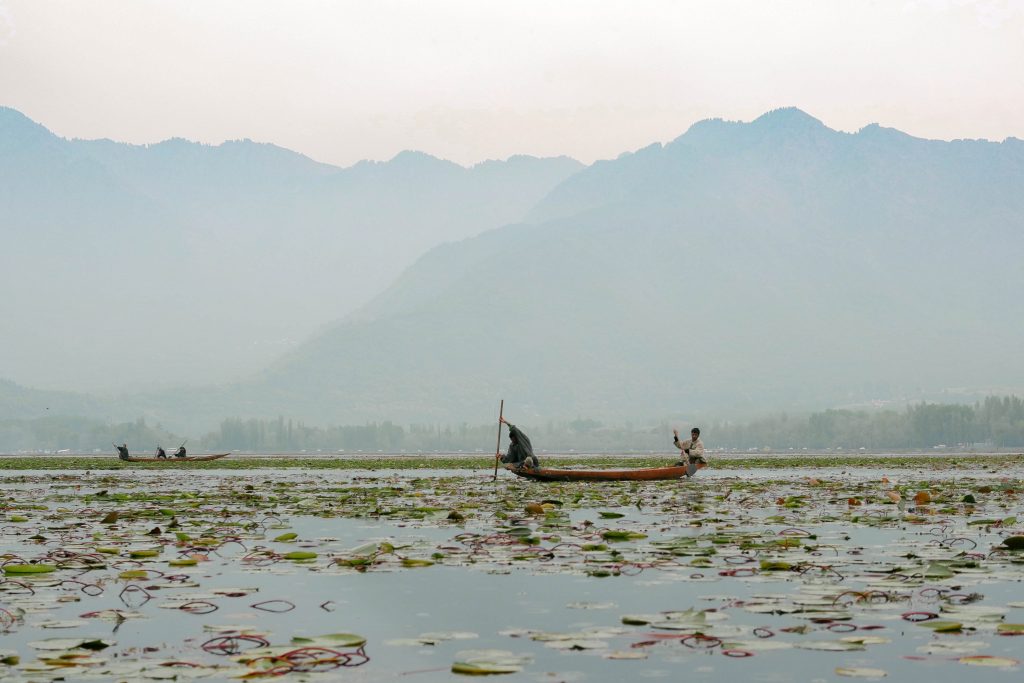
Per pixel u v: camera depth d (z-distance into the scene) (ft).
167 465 359.87
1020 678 40.60
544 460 446.19
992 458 431.02
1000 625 48.06
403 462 379.55
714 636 47.19
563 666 42.91
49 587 61.98
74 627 50.96
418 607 55.31
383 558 71.87
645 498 134.10
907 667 42.14
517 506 118.21
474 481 187.42
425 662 43.75
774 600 54.70
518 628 49.96
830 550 74.64
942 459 411.13
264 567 69.26
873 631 47.98
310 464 364.58
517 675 41.60
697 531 89.45
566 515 106.11
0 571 66.59
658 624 49.70
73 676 41.14
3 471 295.89
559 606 54.90
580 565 68.44
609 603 55.36
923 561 68.33
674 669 42.39
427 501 128.06
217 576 65.87
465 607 55.16
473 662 42.93
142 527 97.04
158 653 45.42
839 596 55.52
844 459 417.49
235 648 46.65
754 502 127.44
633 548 76.59
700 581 61.57
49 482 209.46
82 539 86.22
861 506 120.78
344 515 108.99
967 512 109.29
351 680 40.75
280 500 135.33
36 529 95.09
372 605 55.93
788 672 41.75
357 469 304.30
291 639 47.55
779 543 78.02
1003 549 74.49
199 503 130.72
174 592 60.18
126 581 63.93
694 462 188.44
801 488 162.09
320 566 69.41
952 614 50.80
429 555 73.56
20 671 41.86
